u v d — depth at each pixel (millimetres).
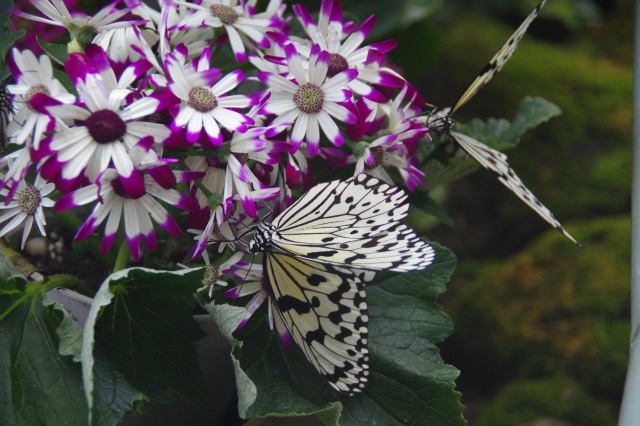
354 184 688
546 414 1332
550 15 2074
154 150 674
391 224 676
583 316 1419
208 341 721
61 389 674
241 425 763
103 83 668
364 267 654
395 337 740
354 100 727
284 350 729
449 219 792
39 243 800
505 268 1527
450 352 1471
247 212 681
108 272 799
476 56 1863
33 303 687
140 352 692
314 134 699
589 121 1765
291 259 684
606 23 2119
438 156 795
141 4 722
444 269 752
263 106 692
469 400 1429
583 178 1696
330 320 688
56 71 708
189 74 678
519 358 1420
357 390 692
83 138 660
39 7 700
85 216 791
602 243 1517
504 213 1734
